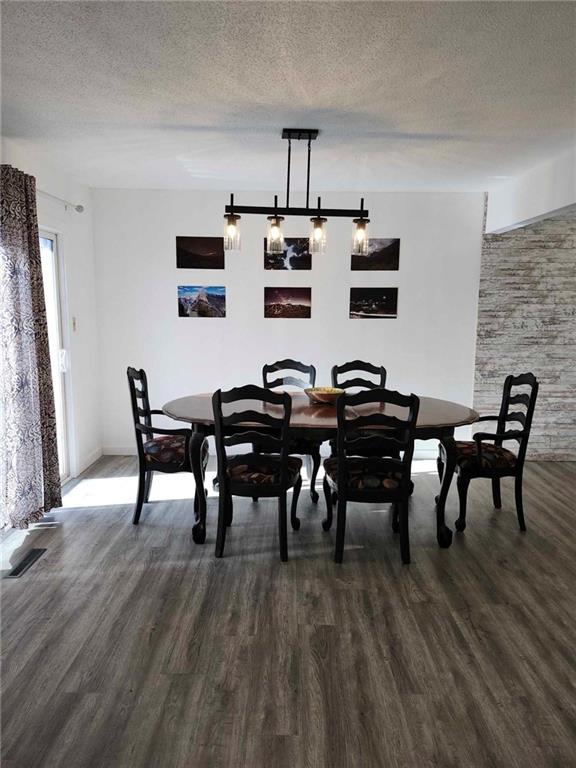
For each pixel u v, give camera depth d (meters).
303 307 5.02
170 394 5.11
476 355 5.07
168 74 2.28
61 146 3.40
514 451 5.11
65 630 2.36
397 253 4.95
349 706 1.93
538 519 3.65
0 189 2.98
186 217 4.88
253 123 2.90
